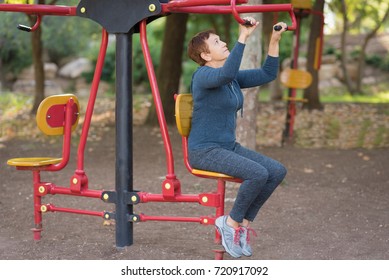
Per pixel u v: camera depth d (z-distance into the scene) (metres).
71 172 8.07
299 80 10.64
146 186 7.11
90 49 24.97
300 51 25.55
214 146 4.12
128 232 4.70
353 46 27.23
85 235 5.12
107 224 5.45
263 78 4.45
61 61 25.30
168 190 4.36
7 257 4.54
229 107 4.16
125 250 4.64
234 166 4.02
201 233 5.23
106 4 4.53
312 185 7.18
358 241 5.01
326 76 25.34
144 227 5.39
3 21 15.35
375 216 5.82
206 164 4.12
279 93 20.45
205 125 4.15
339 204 6.27
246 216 4.30
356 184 7.28
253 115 6.81
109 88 23.66
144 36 4.47
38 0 11.43
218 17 20.39
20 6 4.65
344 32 21.92
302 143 10.51
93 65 24.72
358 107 15.97
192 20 20.08
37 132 11.60
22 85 21.62
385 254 4.66
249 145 6.82
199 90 4.12
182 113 4.23
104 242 4.90
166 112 12.49
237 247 4.15
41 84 13.98
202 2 4.03
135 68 23.70
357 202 6.38
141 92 23.77
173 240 5.00
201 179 7.48
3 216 5.78
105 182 7.38
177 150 9.89
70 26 22.27
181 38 12.52
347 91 23.64
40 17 4.85
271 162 4.21
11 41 19.28
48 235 5.12
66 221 5.58
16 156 9.36
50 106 4.60
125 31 4.49
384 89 24.16
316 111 15.00
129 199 4.58
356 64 25.83
